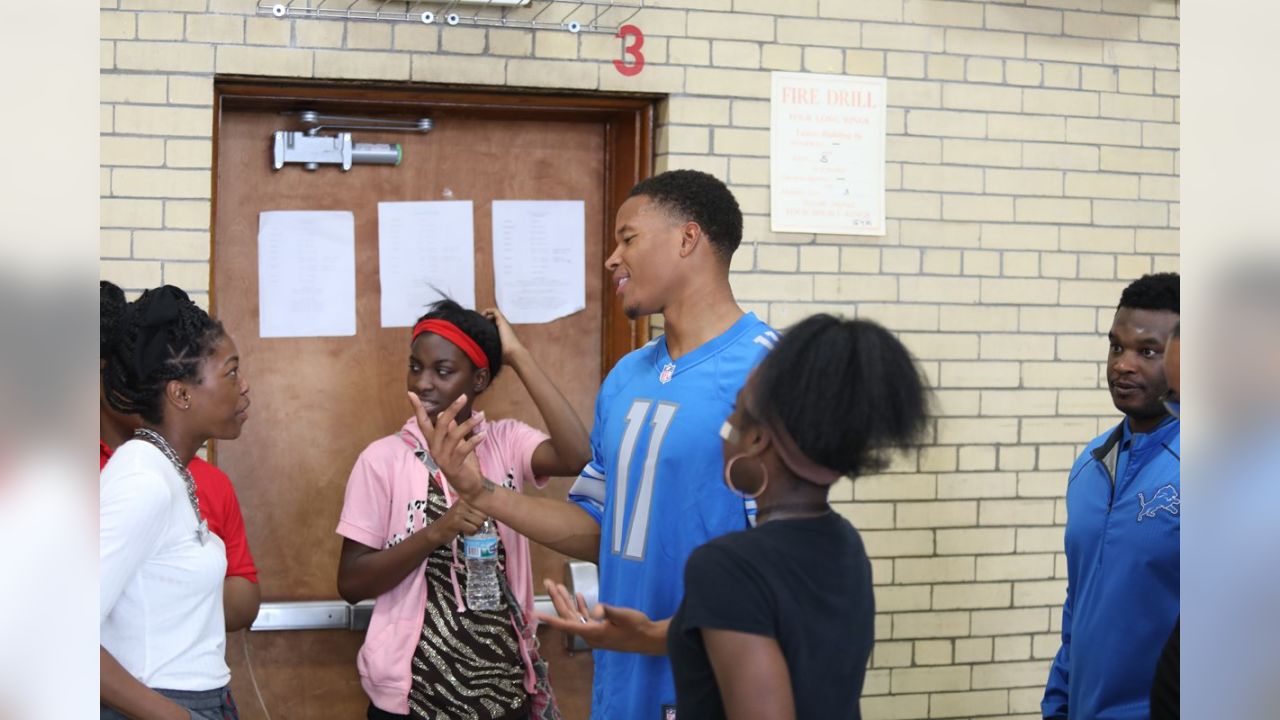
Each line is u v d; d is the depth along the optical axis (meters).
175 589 2.01
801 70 3.67
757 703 1.44
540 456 3.18
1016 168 3.89
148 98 3.22
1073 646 2.45
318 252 3.57
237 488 3.51
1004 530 3.88
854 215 3.72
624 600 2.19
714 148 3.60
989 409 3.87
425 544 2.89
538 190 3.73
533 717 3.09
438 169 3.66
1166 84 4.03
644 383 2.28
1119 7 3.98
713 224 2.24
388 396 3.61
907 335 3.79
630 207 2.27
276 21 3.29
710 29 3.58
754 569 1.48
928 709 3.82
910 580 3.80
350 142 3.54
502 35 3.43
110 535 1.88
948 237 3.82
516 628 3.01
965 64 3.83
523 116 3.69
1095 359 3.97
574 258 3.76
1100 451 2.47
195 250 3.25
